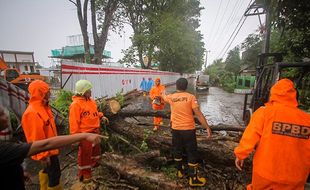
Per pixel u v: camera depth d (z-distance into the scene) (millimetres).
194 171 3438
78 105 3439
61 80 8805
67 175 4109
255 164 2150
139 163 3844
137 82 20391
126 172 3566
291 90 2086
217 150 3871
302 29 5816
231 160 3760
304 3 4703
